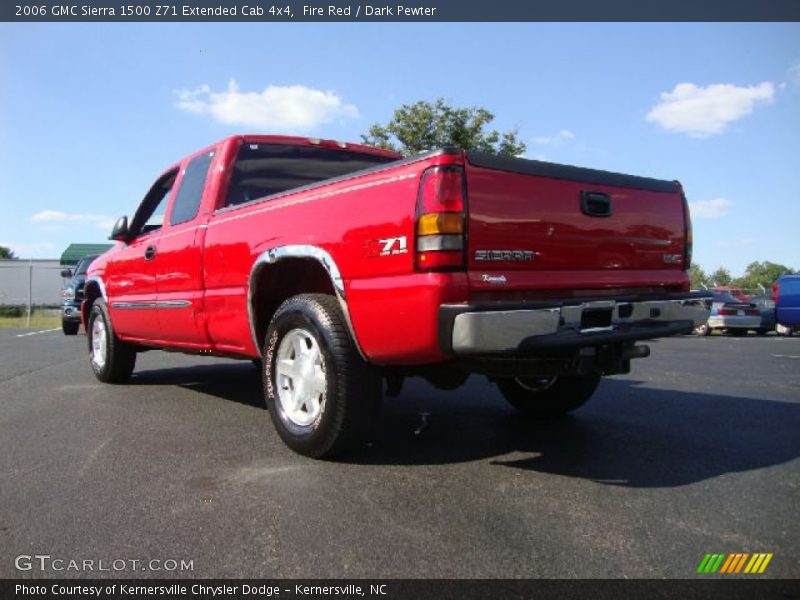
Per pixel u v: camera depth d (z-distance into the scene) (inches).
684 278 163.5
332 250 140.7
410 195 124.3
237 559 99.8
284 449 158.7
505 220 127.3
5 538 108.3
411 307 123.0
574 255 139.3
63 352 400.8
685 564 97.3
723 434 172.6
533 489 129.0
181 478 137.1
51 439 170.4
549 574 94.4
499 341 119.6
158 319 217.9
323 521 113.3
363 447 150.1
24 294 1270.9
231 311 178.2
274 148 205.6
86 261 617.9
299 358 153.3
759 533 108.0
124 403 219.3
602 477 136.5
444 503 121.4
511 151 662.5
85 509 120.2
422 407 208.2
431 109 658.2
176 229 207.5
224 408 210.2
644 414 197.8
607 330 136.9
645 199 155.6
